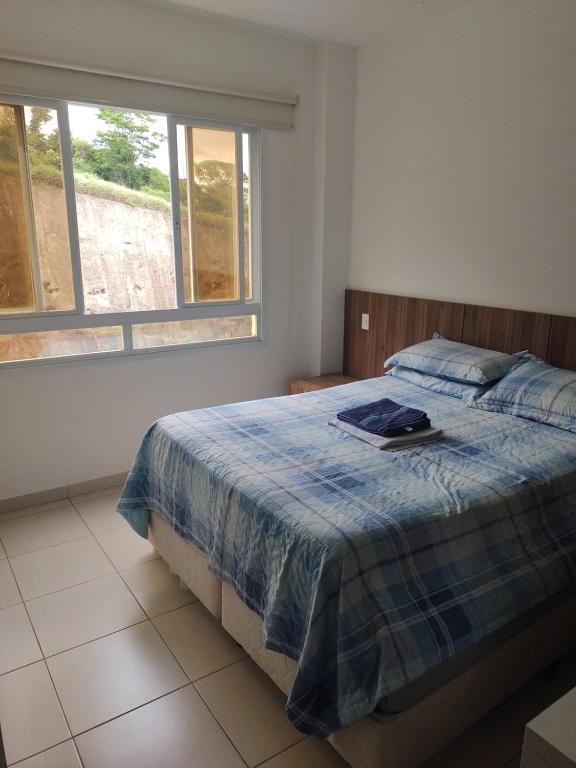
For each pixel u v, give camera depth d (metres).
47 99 2.71
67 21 2.67
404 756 1.43
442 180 3.12
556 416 2.28
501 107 2.77
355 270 3.78
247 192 3.50
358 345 3.79
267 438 2.20
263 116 3.35
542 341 2.71
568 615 1.85
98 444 3.19
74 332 3.03
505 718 1.71
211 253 3.41
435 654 1.40
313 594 1.43
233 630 1.90
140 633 2.08
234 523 1.79
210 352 3.50
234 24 3.12
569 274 2.60
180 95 3.04
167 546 2.35
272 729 1.68
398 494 1.71
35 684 1.83
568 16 2.46
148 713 1.73
